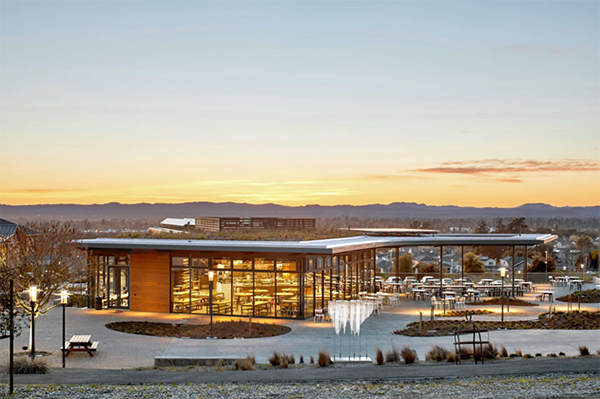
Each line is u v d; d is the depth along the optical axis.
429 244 33.56
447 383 13.48
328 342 20.30
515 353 17.66
